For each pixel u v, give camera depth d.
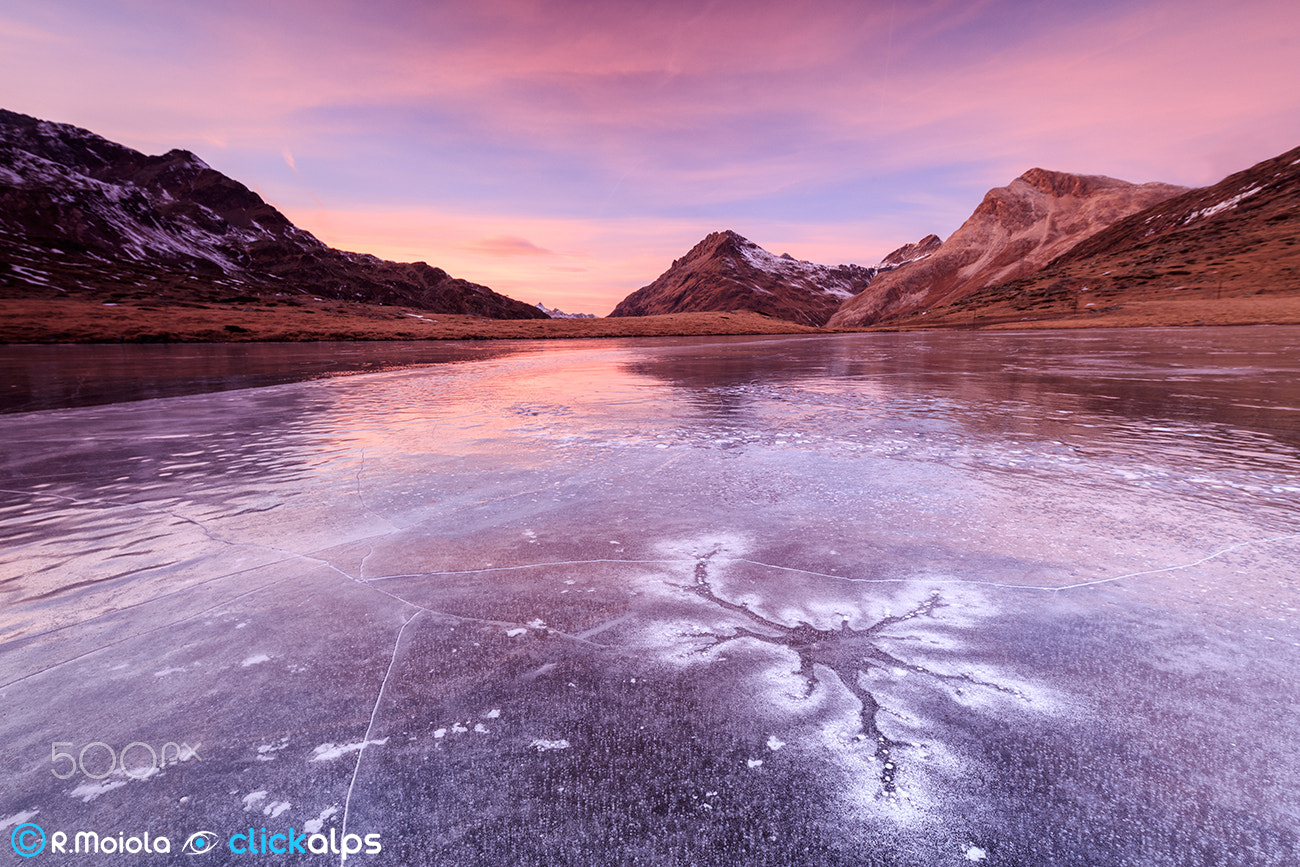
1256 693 1.53
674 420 6.40
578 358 18.86
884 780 1.28
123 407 7.80
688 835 1.15
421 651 1.84
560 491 3.69
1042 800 1.22
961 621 1.98
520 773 1.32
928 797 1.23
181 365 16.25
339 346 30.33
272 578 2.42
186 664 1.77
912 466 4.22
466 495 3.61
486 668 1.74
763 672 1.70
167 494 3.66
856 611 2.07
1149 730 1.41
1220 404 6.86
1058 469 4.06
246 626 2.02
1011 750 1.36
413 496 3.60
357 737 1.44
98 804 1.25
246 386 10.55
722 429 5.82
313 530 3.01
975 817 1.18
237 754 1.39
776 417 6.54
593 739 1.43
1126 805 1.20
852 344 27.67
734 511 3.24
